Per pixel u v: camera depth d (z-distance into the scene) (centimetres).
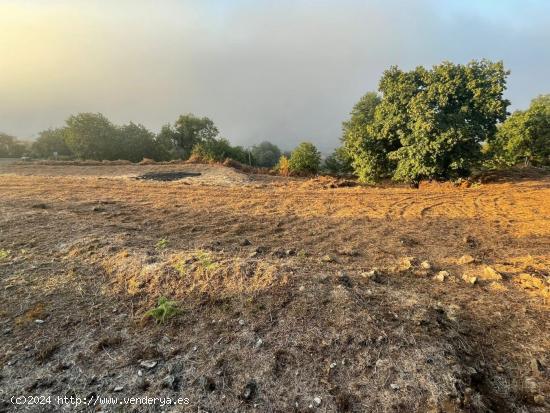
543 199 1088
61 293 370
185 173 1956
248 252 530
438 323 324
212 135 4675
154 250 476
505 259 582
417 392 243
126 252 451
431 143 1316
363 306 337
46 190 1125
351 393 244
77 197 1022
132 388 247
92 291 375
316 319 316
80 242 499
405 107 1458
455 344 301
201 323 317
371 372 260
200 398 239
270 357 275
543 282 449
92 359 274
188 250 485
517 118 2212
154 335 303
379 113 1551
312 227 768
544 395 261
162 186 1298
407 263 507
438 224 817
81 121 3434
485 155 1523
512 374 283
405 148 1417
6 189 1112
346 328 303
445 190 1284
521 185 1340
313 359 273
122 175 1847
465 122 1368
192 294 357
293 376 258
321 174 2198
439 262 554
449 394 241
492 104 1354
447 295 412
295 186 1451
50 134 4250
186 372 261
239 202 1027
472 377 267
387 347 282
